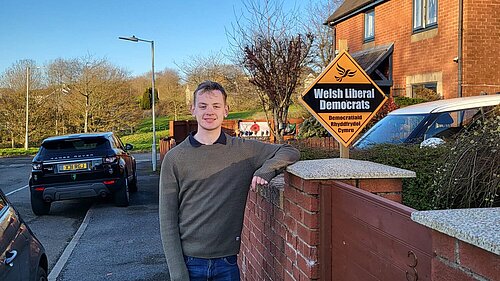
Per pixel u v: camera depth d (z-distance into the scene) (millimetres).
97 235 7574
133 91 43625
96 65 39219
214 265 2662
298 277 2721
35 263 3939
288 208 2941
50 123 39812
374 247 1991
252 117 28891
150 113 47312
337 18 18734
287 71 9938
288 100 10234
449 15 12609
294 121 17250
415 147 4191
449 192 3000
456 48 12344
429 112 6355
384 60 15320
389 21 15430
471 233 1206
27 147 37469
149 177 16500
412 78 14180
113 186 9656
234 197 2711
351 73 3672
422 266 1604
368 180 2512
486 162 2793
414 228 1654
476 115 5930
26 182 16750
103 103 39188
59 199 9383
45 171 9383
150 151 33188
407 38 14453
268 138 13859
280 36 12219
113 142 10477
